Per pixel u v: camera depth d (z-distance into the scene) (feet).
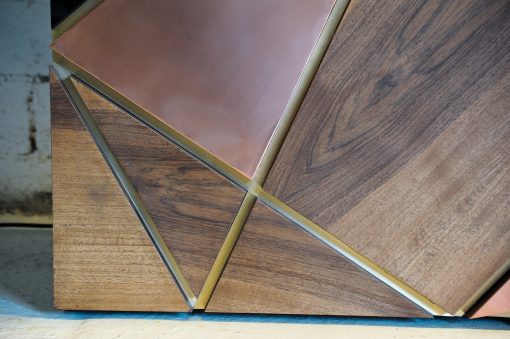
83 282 2.08
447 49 1.85
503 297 2.08
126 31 1.85
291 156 1.94
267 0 1.83
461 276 2.05
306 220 2.04
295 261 2.06
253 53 1.85
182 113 1.89
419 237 2.02
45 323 2.05
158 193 2.01
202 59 1.86
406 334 2.11
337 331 2.11
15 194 3.69
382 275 2.11
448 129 1.91
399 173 1.95
